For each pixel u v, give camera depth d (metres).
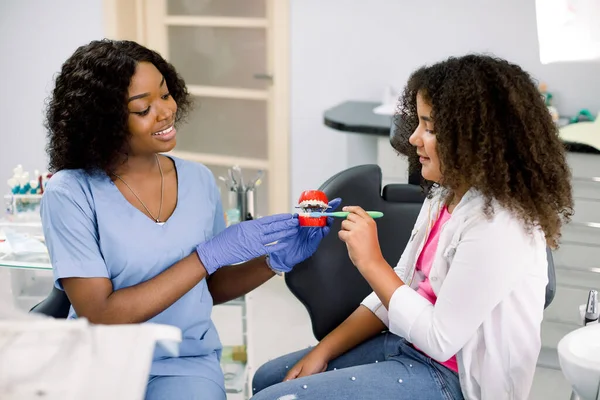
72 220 1.53
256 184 2.45
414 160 1.68
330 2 3.26
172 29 3.69
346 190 1.72
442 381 1.45
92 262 1.52
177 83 1.69
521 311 1.39
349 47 3.29
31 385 0.84
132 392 0.87
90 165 1.56
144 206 1.62
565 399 2.48
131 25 3.66
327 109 3.40
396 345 1.59
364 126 2.89
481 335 1.41
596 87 2.95
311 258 1.69
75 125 1.53
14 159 3.85
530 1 2.96
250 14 3.51
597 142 2.52
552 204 1.41
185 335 1.62
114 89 1.49
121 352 0.88
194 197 1.68
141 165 1.62
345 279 1.74
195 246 1.63
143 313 1.49
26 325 0.86
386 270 1.48
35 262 1.96
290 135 3.50
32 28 3.65
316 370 1.62
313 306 1.71
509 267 1.35
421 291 1.55
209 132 3.75
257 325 3.08
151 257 1.57
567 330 2.69
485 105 1.35
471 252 1.36
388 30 3.21
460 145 1.36
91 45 1.55
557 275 2.66
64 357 0.85
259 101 3.61
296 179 3.54
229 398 2.45
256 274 1.76
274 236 1.57
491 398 1.43
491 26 3.06
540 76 3.03
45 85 3.70
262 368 1.74
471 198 1.44
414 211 1.78
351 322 1.69
